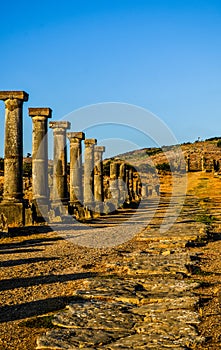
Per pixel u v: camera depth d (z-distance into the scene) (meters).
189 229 22.22
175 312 8.69
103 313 8.76
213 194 56.47
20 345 7.38
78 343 7.26
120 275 12.37
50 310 9.22
